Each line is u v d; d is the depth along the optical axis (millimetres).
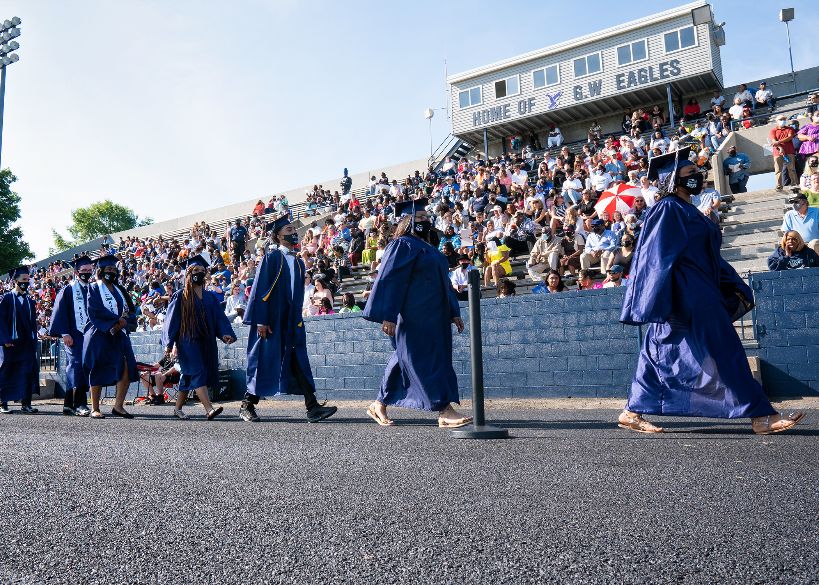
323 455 4168
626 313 4855
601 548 2072
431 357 6109
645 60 30703
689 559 1954
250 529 2420
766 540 2115
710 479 3064
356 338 11133
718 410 4676
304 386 7715
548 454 3955
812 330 7828
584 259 12477
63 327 9852
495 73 34500
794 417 4621
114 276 9312
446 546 2146
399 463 3773
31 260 59156
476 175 23312
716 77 29984
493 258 13594
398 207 6309
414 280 6145
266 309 7785
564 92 32719
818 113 15016
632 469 3355
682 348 4785
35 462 4078
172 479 3410
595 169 17484
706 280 4750
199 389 8578
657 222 4809
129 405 12430
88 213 96562
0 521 2633
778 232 12594
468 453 4098
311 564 2023
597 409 8039
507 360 9602
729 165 16219
